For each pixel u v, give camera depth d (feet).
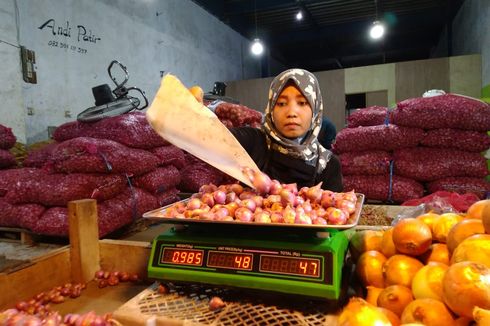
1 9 9.92
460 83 19.02
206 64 21.58
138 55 15.71
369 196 7.48
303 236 2.58
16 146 9.05
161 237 2.81
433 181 7.34
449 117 7.02
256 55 28.81
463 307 1.89
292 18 24.35
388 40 29.48
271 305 2.48
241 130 4.51
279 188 2.92
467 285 1.87
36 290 3.33
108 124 6.86
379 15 23.86
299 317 2.34
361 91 21.84
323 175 4.49
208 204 2.83
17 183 5.94
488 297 1.83
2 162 7.70
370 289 2.69
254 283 2.41
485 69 16.76
